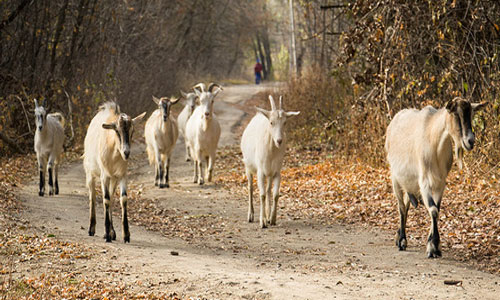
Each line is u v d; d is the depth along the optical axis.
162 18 41.09
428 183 9.42
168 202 15.82
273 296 7.59
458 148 8.97
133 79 34.88
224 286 8.02
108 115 11.46
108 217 11.06
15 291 7.73
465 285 8.13
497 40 16.72
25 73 26.95
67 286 8.02
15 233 10.89
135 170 22.45
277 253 10.45
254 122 13.29
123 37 33.06
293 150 24.66
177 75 46.41
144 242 11.18
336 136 22.59
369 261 9.68
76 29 27.34
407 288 7.99
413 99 17.70
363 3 18.20
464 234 10.93
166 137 18.33
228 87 62.66
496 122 14.98
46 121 15.98
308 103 26.94
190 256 10.00
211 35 61.06
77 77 28.81
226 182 18.83
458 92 16.28
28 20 26.56
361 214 13.38
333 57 31.22
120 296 7.65
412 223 12.24
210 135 18.45
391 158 10.33
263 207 12.66
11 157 23.67
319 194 15.82
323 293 7.73
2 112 24.42
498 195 13.15
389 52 17.41
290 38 39.44
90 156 11.38
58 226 12.02
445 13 16.31
